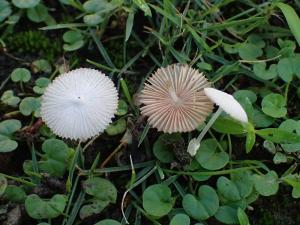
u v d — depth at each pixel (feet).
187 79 0.44
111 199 0.44
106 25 0.54
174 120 0.43
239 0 0.55
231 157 0.48
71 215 0.45
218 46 0.52
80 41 0.53
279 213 0.46
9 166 0.48
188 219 0.42
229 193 0.43
